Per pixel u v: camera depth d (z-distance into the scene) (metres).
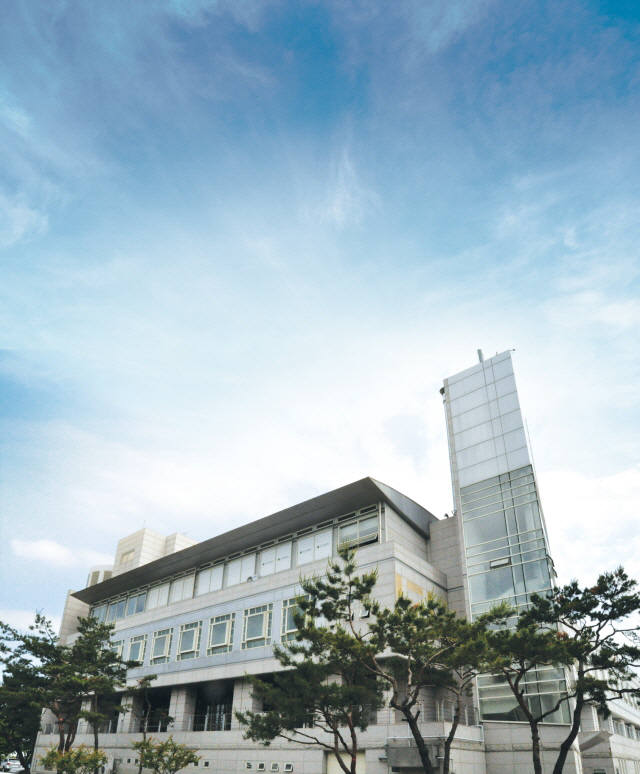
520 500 36.84
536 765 21.94
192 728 41.53
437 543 41.22
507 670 23.36
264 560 45.03
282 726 21.67
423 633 21.70
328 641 21.78
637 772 42.56
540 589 33.38
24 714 48.50
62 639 63.06
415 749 26.95
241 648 39.66
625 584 22.89
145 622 50.28
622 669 22.47
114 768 43.16
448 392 44.53
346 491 39.44
